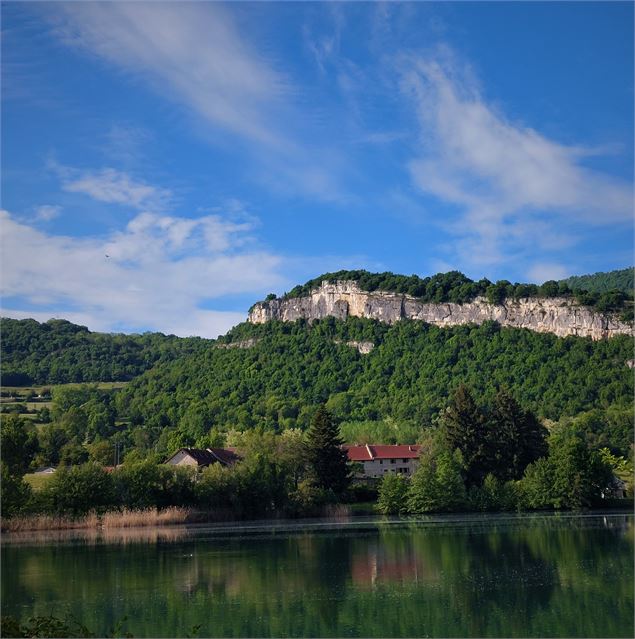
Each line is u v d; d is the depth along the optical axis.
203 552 82.19
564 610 53.44
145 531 104.50
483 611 53.59
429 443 155.50
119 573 69.38
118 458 183.62
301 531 103.00
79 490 111.19
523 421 149.88
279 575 67.94
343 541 90.62
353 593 60.03
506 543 85.94
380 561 74.88
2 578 67.38
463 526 106.31
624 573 65.56
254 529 106.50
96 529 107.06
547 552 78.31
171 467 122.38
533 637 47.62
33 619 30.55
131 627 50.75
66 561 76.31
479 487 139.25
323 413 139.25
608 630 48.72
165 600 58.34
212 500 121.19
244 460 131.75
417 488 130.38
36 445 175.12
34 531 104.56
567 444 136.12
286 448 138.00
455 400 148.38
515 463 146.00
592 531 95.88
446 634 48.47
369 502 139.88
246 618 52.84
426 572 68.31
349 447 185.88
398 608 54.81
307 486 129.00
